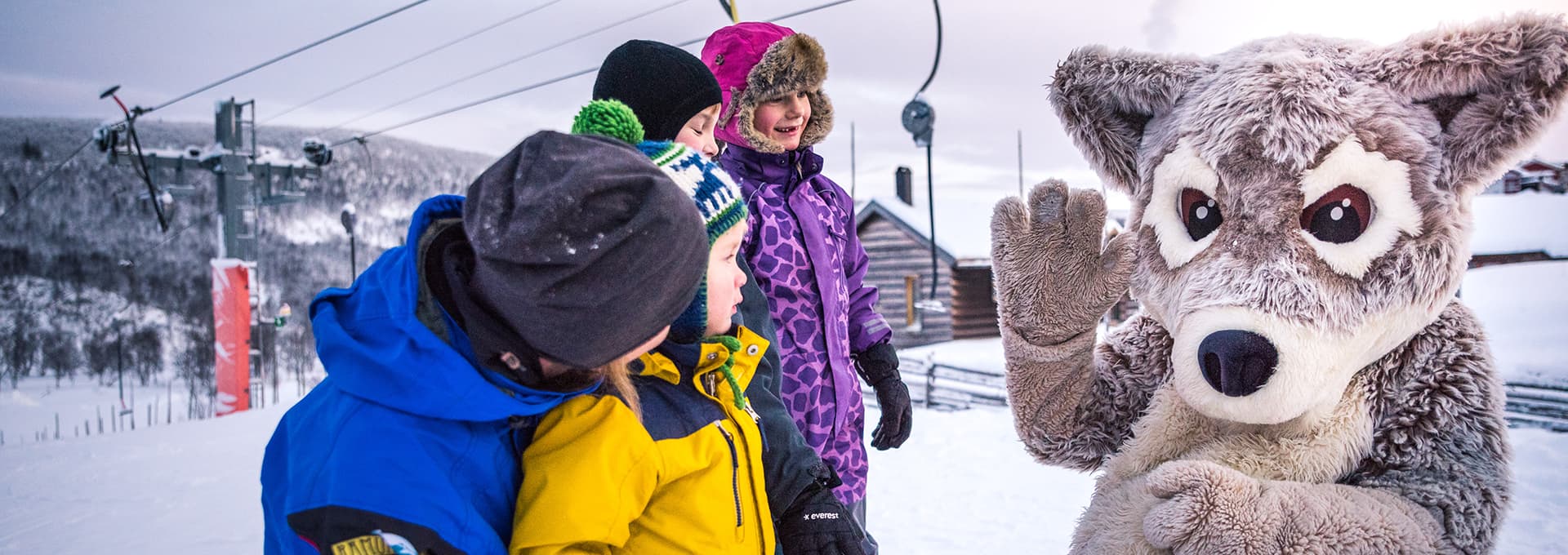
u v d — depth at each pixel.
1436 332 1.77
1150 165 1.95
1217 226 1.80
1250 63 1.84
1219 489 1.59
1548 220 17.30
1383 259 1.66
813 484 1.53
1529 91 1.63
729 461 1.36
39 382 28.81
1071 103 2.02
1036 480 5.39
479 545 1.04
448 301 1.07
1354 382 1.78
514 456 1.18
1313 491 1.62
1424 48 1.70
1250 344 1.63
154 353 30.42
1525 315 9.88
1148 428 1.95
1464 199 1.74
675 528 1.28
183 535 4.92
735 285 1.35
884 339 2.42
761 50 2.19
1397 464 1.72
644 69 1.99
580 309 0.97
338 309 1.17
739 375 1.48
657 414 1.32
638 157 1.08
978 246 18.55
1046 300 2.00
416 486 1.01
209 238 45.66
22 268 39.78
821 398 2.10
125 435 9.83
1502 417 1.75
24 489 6.66
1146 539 1.69
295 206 53.22
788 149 2.23
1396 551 1.53
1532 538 3.67
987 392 11.15
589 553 1.15
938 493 5.19
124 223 45.31
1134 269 1.96
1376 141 1.69
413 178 61.59
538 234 0.95
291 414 1.21
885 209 19.34
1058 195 2.01
